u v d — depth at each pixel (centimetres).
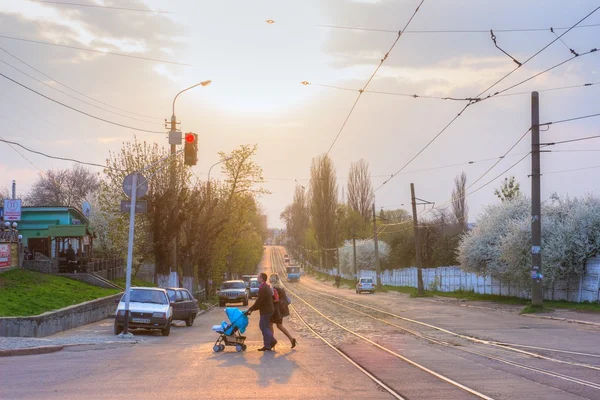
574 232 3306
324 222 9669
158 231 3559
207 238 4688
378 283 7206
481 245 4341
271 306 1636
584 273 3269
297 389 1003
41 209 4922
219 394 959
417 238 5519
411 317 2914
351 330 2252
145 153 3912
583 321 2355
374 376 1137
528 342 1711
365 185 10050
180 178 3812
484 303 3947
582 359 1330
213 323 3062
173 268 3531
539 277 2953
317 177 9775
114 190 3944
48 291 2930
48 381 1105
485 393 940
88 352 1636
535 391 952
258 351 1616
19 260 3522
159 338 2158
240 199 5053
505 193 6406
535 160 2956
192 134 2256
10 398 933
